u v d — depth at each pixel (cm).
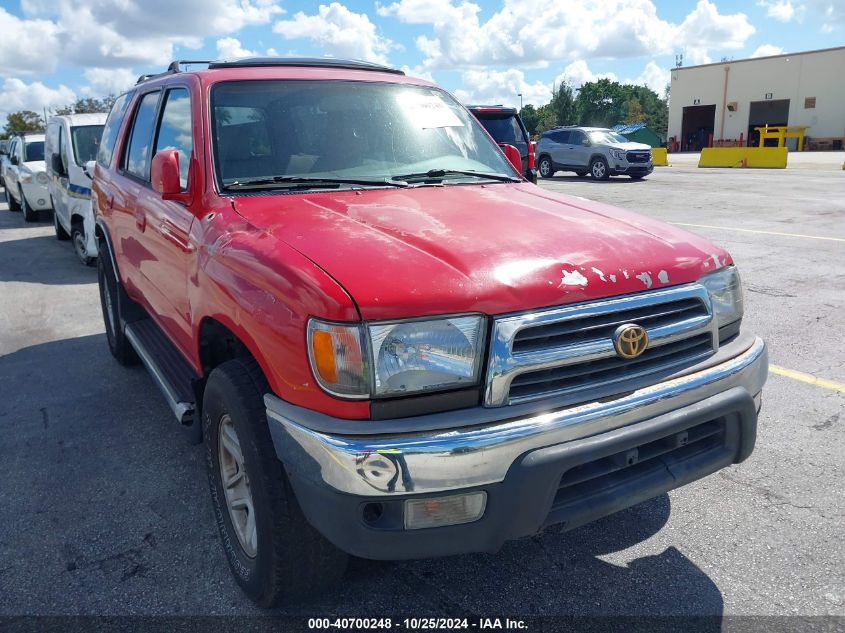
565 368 233
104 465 393
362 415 216
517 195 332
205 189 319
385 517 217
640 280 247
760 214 1307
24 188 1399
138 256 426
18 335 659
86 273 944
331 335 215
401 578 289
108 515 342
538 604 273
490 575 291
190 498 356
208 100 344
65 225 1035
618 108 9656
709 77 5344
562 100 6931
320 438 214
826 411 442
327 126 355
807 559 297
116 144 510
